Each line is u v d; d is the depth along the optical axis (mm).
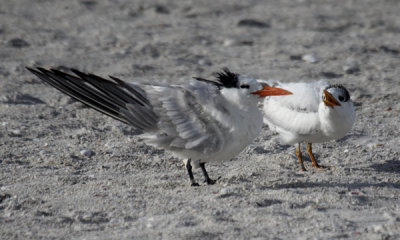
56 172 11164
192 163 10531
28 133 13539
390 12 31812
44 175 10945
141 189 10164
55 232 8328
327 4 34188
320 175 11297
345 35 26250
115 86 9945
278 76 19469
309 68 20562
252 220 8656
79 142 13109
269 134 14062
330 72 19875
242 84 9891
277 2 34469
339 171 11578
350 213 9078
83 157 12148
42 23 27078
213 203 9383
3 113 15000
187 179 10953
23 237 8141
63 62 20719
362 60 21719
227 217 8773
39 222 8625
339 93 11391
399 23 28875
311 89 12062
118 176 11055
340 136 11711
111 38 24531
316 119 11547
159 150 12742
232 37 25188
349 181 10797
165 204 9359
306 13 31109
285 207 9234
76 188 10195
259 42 24578
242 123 9898
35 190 10062
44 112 15250
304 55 22297
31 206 9305
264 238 8062
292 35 25969
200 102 9867
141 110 9883
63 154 12227
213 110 9852
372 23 28562
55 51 22266
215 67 20641
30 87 17672
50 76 9852
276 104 12266
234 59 21812
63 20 27875
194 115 9883
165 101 9836
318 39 25078
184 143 9883
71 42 23656
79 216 8805
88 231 8367
